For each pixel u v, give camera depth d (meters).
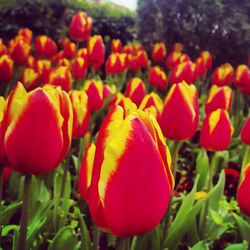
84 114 0.49
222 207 0.62
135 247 0.48
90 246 0.45
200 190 0.70
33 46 1.71
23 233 0.33
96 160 0.25
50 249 0.45
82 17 1.03
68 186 0.56
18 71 1.14
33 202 0.53
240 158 0.88
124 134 0.23
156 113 0.48
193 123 0.46
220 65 1.52
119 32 1.93
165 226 0.50
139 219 0.24
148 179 0.23
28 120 0.29
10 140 0.30
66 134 0.32
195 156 0.93
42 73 0.96
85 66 1.02
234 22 1.46
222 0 1.47
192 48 1.56
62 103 0.32
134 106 0.32
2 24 1.81
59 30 1.85
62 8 1.85
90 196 0.25
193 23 1.53
